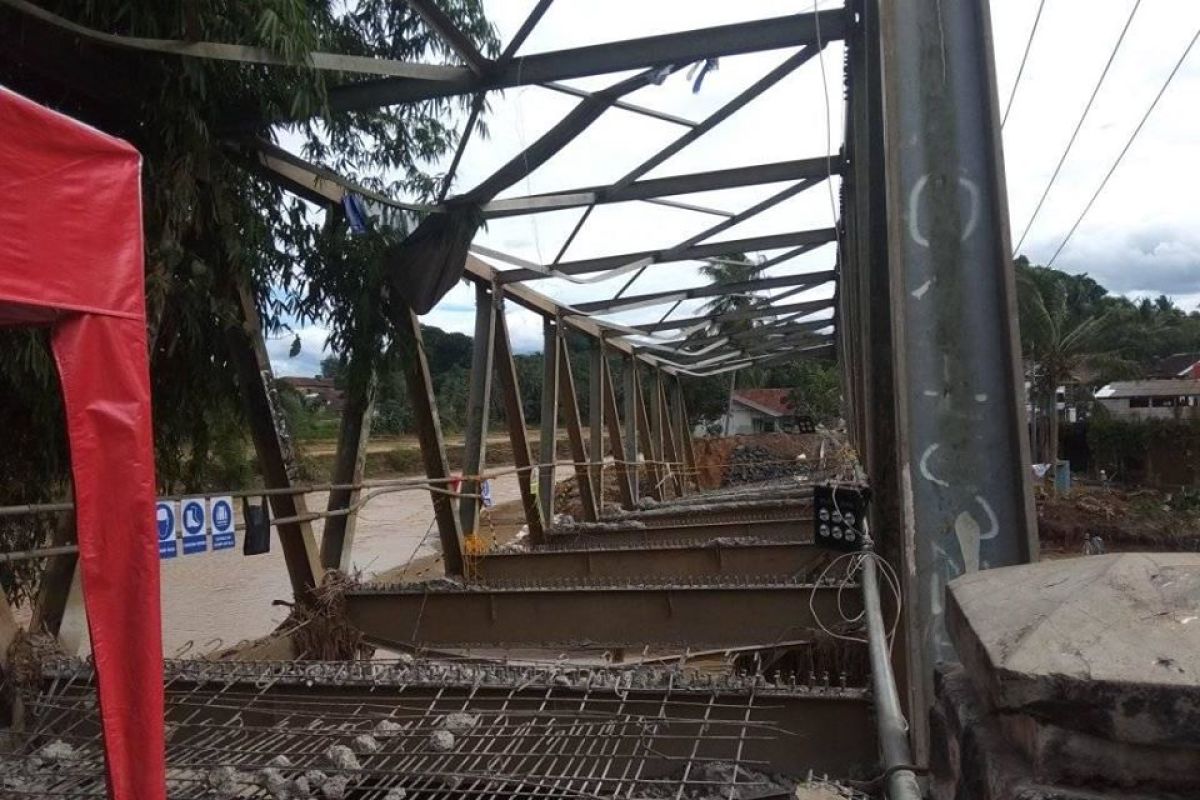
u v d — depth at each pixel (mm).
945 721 1956
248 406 6707
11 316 2395
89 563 2359
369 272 7332
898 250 3592
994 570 1897
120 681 2383
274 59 4875
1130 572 1518
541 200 7816
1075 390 44219
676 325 16844
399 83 5996
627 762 3869
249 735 4164
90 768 3809
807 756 3918
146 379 2543
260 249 6477
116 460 2434
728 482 35031
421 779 3604
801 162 8266
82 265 2389
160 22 4867
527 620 6902
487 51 7133
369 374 7656
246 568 18625
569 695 4227
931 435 3531
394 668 4605
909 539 3520
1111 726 1298
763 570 8898
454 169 7141
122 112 5508
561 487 28344
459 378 36125
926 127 3604
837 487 4871
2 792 3541
